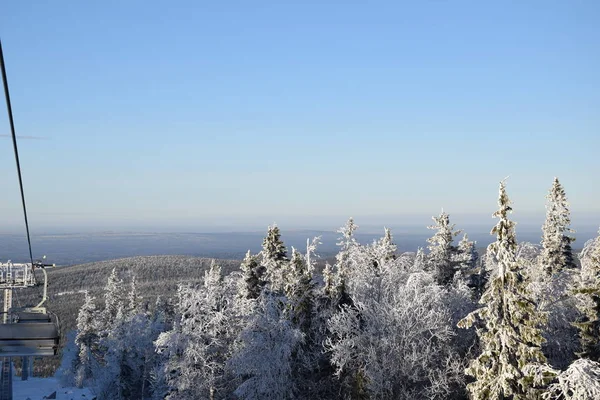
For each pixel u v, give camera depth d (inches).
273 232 2066.9
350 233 2186.3
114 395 2500.0
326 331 1542.8
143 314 2514.8
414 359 1222.3
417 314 1310.3
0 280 1024.2
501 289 877.2
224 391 1478.8
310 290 1587.1
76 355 3558.1
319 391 1444.4
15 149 512.1
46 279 952.3
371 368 1259.8
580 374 759.7
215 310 1525.6
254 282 1836.9
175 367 1455.5
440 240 2025.1
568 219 1973.4
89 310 3415.4
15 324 792.3
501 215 874.8
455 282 1835.6
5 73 345.7
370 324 1343.5
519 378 849.5
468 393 1192.8
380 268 1790.1
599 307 1063.6
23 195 653.3
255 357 1364.4
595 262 1133.1
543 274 1678.2
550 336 1248.2
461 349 1425.9
